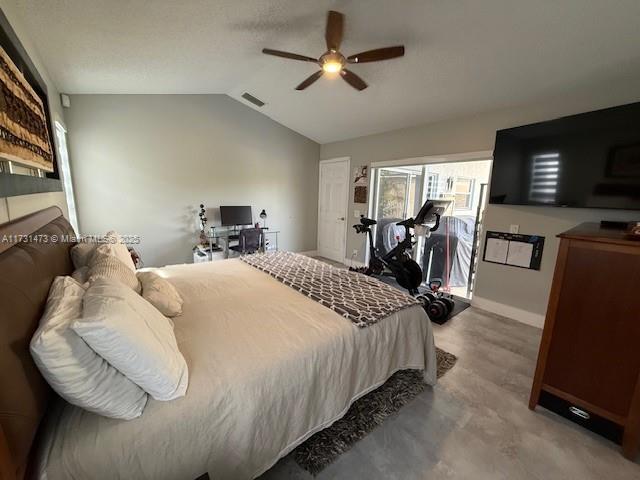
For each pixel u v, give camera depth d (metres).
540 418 1.70
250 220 4.71
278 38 2.59
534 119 2.78
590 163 2.37
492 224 3.19
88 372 0.83
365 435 1.56
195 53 2.74
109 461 0.86
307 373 1.30
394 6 2.08
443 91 2.97
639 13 1.73
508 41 2.16
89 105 3.46
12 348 0.74
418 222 3.28
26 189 1.43
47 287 1.09
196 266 2.66
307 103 4.02
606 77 2.29
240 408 1.08
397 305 1.83
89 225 3.65
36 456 0.82
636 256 1.36
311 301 1.85
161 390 0.96
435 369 1.97
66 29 2.04
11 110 1.27
